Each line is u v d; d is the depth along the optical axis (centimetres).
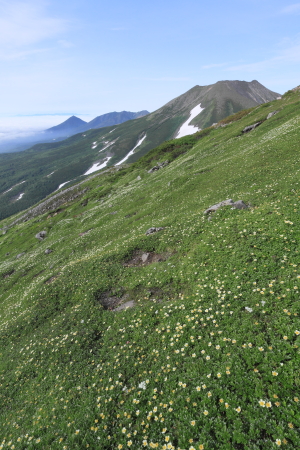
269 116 6181
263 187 2534
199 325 1160
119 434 816
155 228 2742
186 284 1583
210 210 2331
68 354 1421
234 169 3778
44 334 1742
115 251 2552
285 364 792
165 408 840
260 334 941
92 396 1037
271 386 744
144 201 5109
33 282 3650
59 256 4309
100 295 1923
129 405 914
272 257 1341
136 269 2089
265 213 1773
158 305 1493
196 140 9794
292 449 587
